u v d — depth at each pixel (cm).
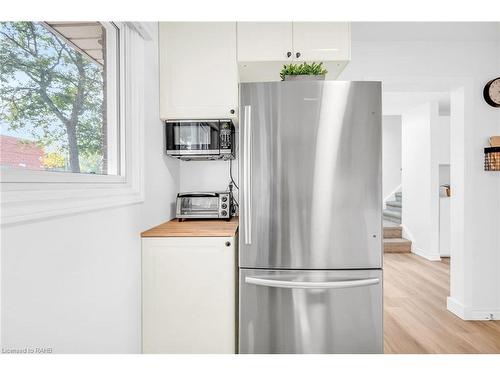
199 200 213
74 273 104
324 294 158
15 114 88
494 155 243
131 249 151
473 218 256
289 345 160
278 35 193
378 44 253
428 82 254
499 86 248
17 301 80
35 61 97
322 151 158
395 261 429
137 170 158
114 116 148
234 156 231
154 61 186
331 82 157
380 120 157
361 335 158
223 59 194
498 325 244
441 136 467
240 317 162
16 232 80
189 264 164
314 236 158
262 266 161
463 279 257
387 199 636
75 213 104
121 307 140
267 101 159
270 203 160
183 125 201
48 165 103
